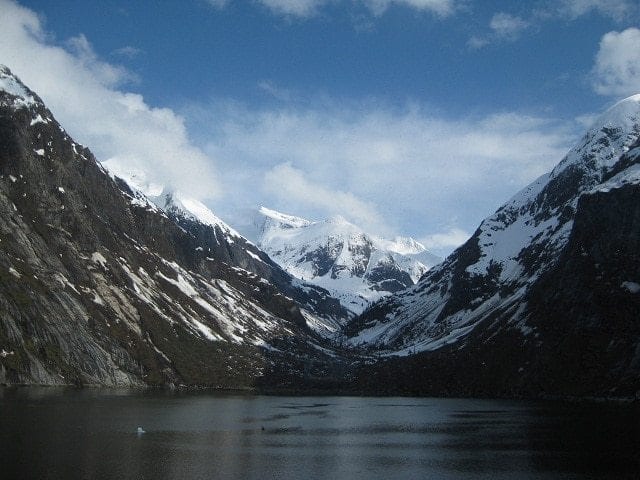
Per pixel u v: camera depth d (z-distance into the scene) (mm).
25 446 99812
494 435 128125
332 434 131750
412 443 119938
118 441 109938
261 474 91000
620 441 117188
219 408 176125
